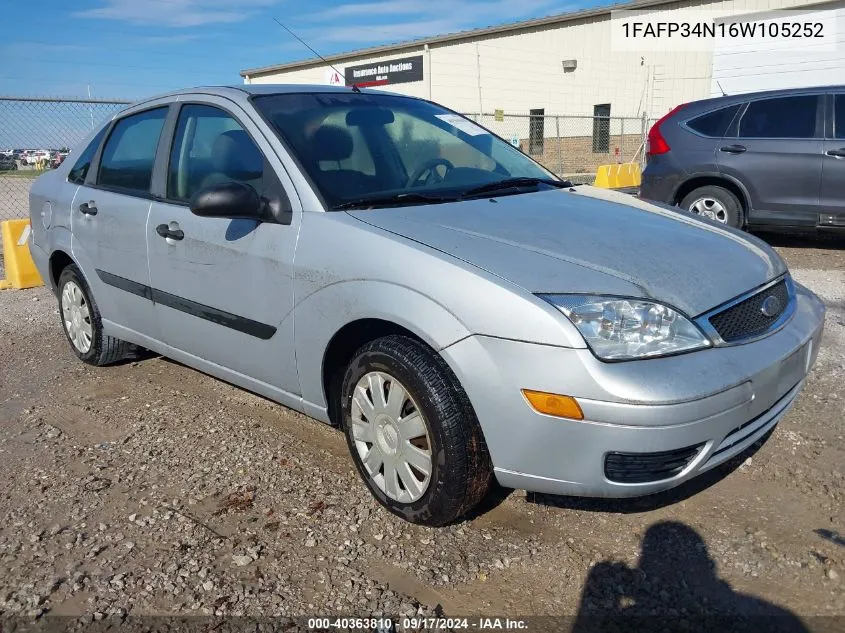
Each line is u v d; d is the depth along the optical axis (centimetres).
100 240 422
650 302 244
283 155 323
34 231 498
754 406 256
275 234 313
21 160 1064
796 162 739
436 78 2739
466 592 252
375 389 287
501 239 276
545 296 244
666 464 243
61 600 250
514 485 259
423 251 267
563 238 280
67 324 487
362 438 299
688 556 267
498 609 243
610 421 232
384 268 273
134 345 469
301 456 350
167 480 330
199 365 379
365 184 326
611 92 2300
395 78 2861
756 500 300
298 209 309
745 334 266
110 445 367
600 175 1510
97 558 273
